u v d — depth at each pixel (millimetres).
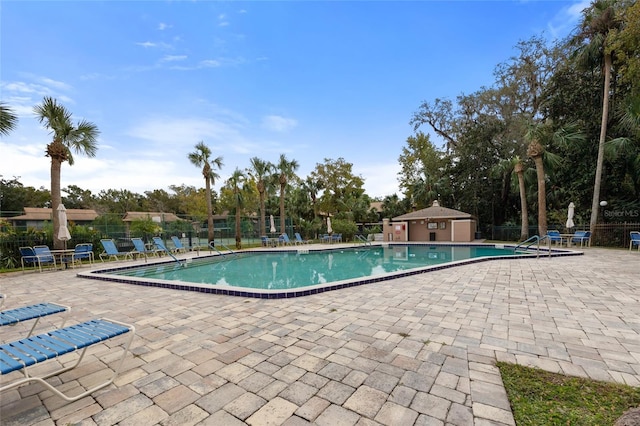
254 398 2201
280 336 3439
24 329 3947
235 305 4867
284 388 2332
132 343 3316
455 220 21016
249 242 22234
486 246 17031
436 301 4836
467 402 2102
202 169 18781
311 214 31000
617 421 1754
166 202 48312
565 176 17391
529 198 20875
